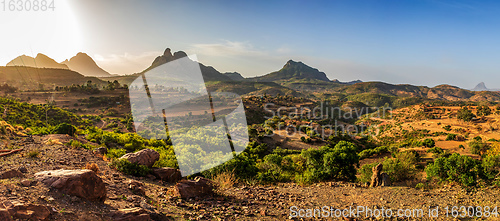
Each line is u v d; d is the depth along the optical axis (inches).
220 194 310.8
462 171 455.2
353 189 441.4
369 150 1651.1
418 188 456.1
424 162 1282.0
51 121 2620.6
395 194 398.9
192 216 229.1
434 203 348.5
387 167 575.5
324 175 577.0
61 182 178.7
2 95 4505.4
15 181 179.2
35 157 353.7
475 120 4254.4
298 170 705.6
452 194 398.3
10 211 131.8
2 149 386.0
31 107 2903.5
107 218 170.6
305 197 363.9
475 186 442.6
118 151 566.3
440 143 2342.5
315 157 594.6
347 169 582.6
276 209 286.4
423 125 4461.1
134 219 174.6
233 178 387.9
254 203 298.7
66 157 388.2
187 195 280.8
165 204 249.1
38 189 171.8
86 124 2918.3
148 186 319.3
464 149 1849.2
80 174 184.5
